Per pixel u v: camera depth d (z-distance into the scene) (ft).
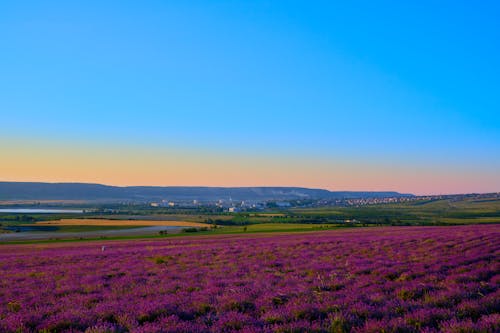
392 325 33.30
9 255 148.05
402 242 127.54
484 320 33.53
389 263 76.74
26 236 397.19
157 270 82.02
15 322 39.65
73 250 165.37
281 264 85.15
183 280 66.44
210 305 45.09
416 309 39.09
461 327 31.73
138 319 40.32
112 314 42.29
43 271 87.81
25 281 72.84
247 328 34.76
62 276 78.69
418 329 32.96
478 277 57.26
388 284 54.90
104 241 260.21
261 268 79.66
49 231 478.18
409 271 65.77
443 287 51.52
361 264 78.13
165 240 231.09
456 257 82.43
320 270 72.84
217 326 36.11
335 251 108.88
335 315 37.27
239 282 61.16
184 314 41.60
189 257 108.17
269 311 40.60
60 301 51.80
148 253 127.03
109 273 79.61
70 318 40.22
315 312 39.73
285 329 33.60
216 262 93.25
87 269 88.63
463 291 46.70
